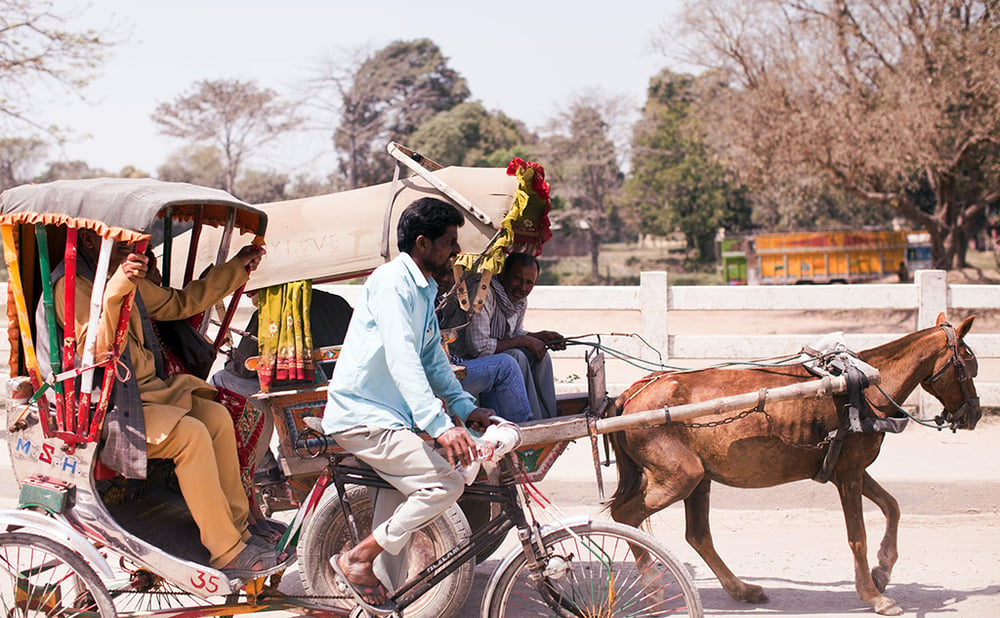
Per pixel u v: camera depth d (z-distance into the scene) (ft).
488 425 12.71
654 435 15.61
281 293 15.60
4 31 54.19
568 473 23.13
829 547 19.57
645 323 28.04
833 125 73.46
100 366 12.16
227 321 15.20
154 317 14.02
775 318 79.56
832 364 15.81
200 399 13.38
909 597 16.44
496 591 12.73
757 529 21.11
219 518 12.61
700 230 160.56
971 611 15.67
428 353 12.88
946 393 16.66
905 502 21.84
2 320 40.24
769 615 15.75
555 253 167.84
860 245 94.17
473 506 15.48
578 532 12.63
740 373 16.28
